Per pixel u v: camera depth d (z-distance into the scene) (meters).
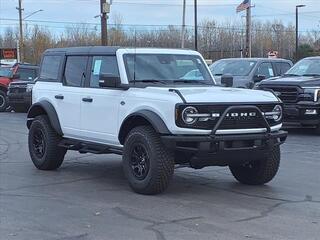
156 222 6.32
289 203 7.23
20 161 10.73
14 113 23.03
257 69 17.48
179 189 8.08
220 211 6.80
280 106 7.88
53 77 9.65
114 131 8.20
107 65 8.55
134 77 8.20
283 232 5.93
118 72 8.26
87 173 9.41
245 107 7.41
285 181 8.70
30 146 9.88
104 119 8.38
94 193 7.83
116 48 8.45
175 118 7.18
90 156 11.26
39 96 9.85
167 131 7.28
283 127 15.08
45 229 6.07
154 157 7.38
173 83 8.36
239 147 7.43
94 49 8.89
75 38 85.31
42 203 7.26
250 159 7.62
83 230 6.03
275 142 7.78
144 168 7.58
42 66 10.04
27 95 22.23
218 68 18.19
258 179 8.25
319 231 5.98
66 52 9.47
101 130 8.46
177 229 6.04
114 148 8.38
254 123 7.54
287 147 12.36
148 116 7.43
